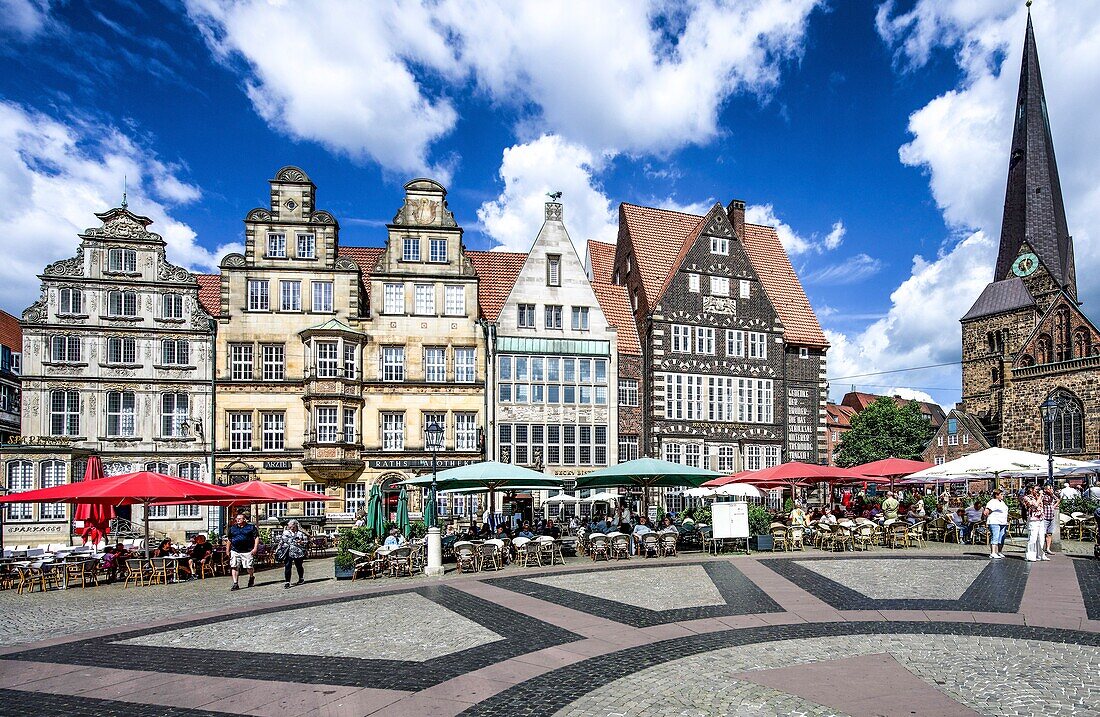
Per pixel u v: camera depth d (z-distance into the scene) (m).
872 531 29.05
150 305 43.00
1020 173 92.19
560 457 46.88
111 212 42.97
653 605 17.62
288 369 44.00
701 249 52.12
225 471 42.56
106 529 31.58
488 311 48.59
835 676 11.51
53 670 12.59
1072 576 20.69
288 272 44.47
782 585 20.08
